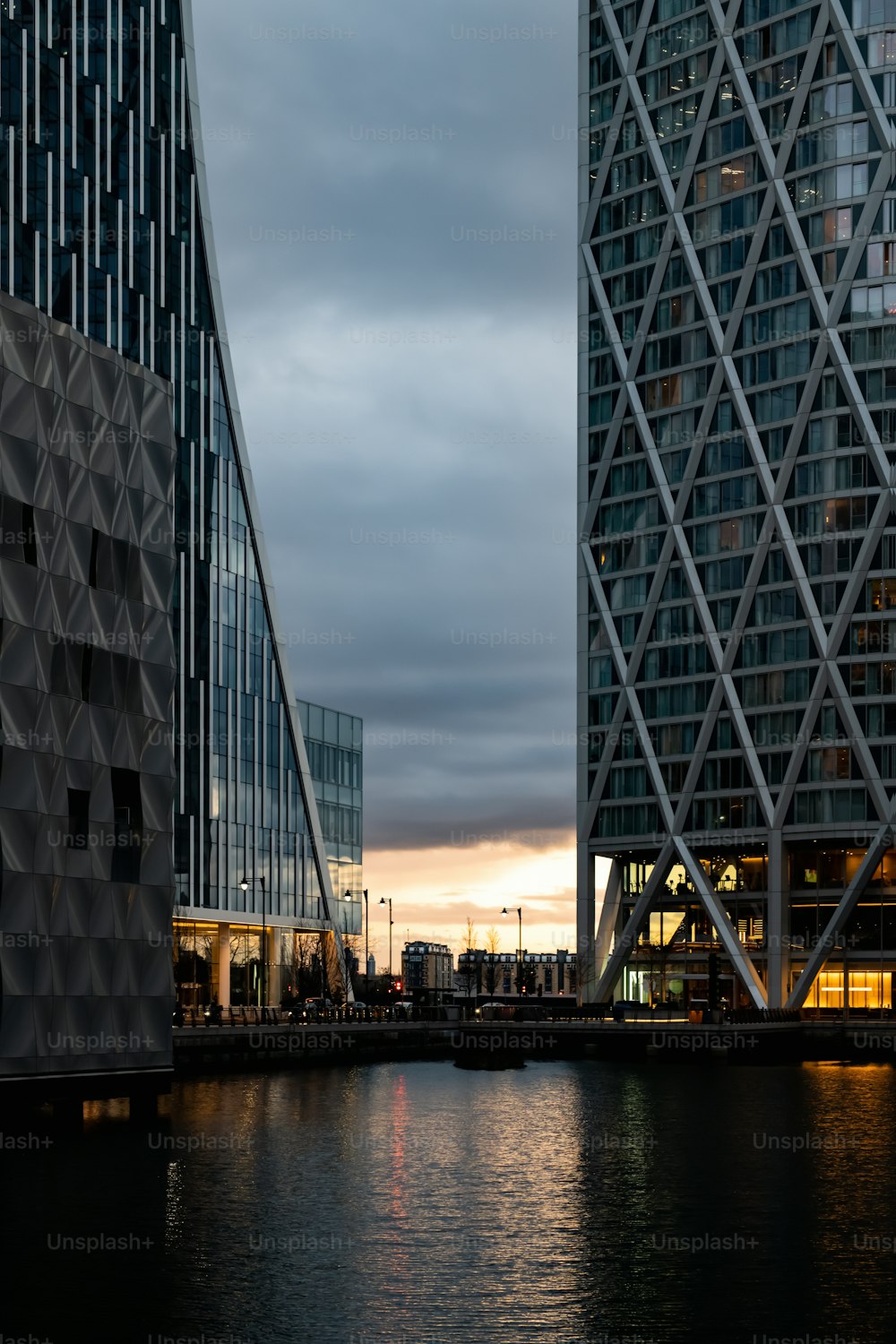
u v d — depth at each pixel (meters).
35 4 114.25
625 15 154.25
